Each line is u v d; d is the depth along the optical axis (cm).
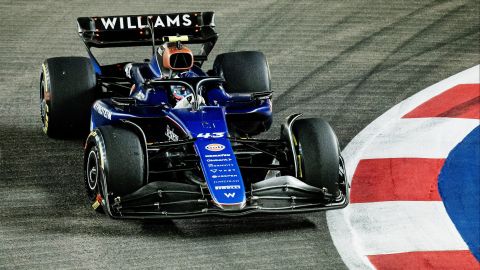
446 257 2702
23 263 2544
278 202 2758
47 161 3303
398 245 2772
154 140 3116
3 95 3981
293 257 2642
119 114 2927
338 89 4188
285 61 4503
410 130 3741
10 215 2856
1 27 4853
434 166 3391
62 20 4991
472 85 4256
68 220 2833
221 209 2616
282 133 2955
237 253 2648
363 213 2994
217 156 2734
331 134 2875
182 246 2680
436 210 3033
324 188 2808
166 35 3572
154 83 2936
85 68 3378
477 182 3262
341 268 2592
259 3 5341
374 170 3350
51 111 3341
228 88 3447
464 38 4909
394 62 4553
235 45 4678
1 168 3231
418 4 5400
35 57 4459
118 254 2612
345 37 4872
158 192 2672
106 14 5075
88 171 2892
